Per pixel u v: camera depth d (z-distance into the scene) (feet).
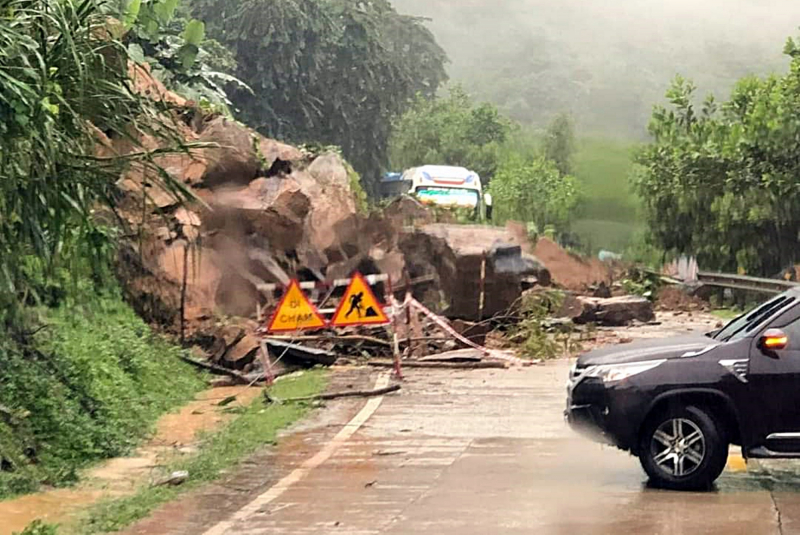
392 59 197.06
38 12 31.30
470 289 76.89
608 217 138.72
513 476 37.01
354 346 69.62
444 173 154.30
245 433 45.68
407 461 39.91
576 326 84.43
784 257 124.26
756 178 120.78
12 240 32.96
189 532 30.55
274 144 76.69
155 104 35.81
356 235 78.38
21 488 35.73
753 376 34.17
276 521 31.42
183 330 64.44
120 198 45.78
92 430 42.37
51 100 31.76
